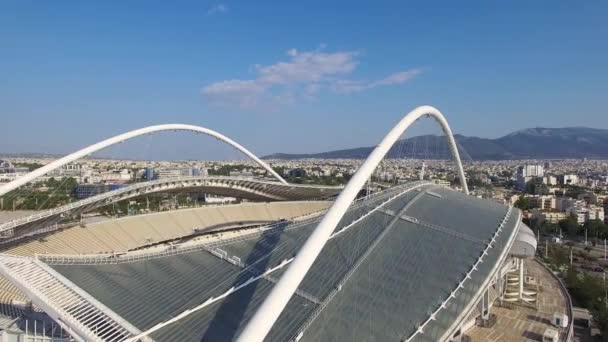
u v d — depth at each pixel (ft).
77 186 539.29
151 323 118.93
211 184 369.50
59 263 151.23
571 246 477.77
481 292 139.13
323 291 129.59
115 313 123.03
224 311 122.62
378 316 120.47
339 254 149.69
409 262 147.43
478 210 209.77
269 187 411.75
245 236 174.60
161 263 156.66
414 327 118.42
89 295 131.64
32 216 252.42
